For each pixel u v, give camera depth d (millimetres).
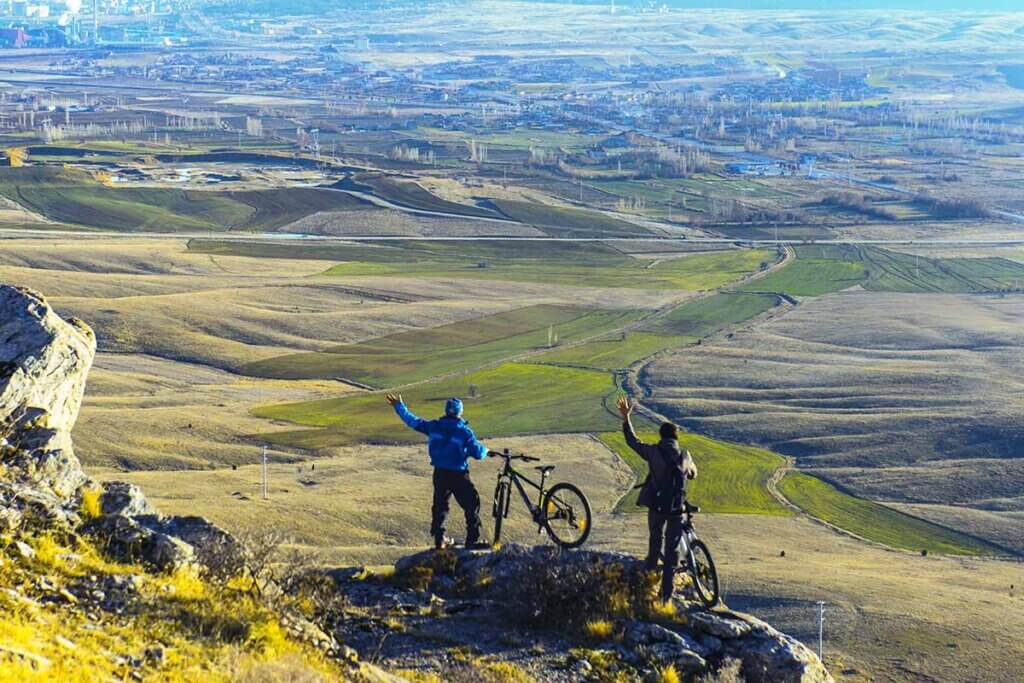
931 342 171375
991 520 102938
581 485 101562
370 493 95000
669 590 17312
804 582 77875
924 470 116500
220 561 15836
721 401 141375
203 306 178125
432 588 18219
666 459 17656
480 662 15672
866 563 87625
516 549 18625
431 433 19453
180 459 107625
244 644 13852
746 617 17297
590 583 17375
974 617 72438
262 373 153750
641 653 16344
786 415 134750
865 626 70250
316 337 171250
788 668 16391
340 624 16328
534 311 191625
